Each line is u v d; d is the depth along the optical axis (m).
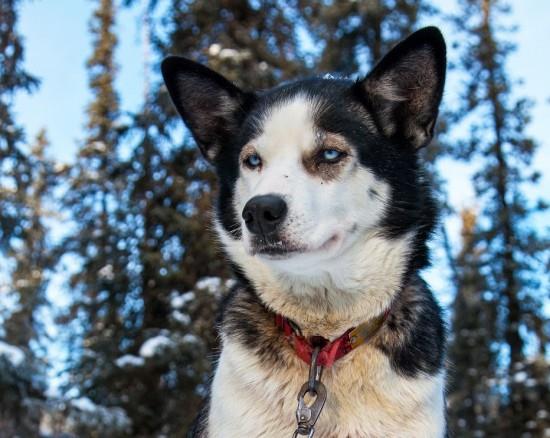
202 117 0.92
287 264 0.77
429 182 0.87
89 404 2.16
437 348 0.80
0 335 2.39
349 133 0.82
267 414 0.77
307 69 2.89
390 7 3.12
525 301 3.80
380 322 0.79
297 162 0.80
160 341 2.45
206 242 2.67
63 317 3.30
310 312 0.80
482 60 4.06
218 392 0.80
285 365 0.78
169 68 0.92
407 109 0.85
